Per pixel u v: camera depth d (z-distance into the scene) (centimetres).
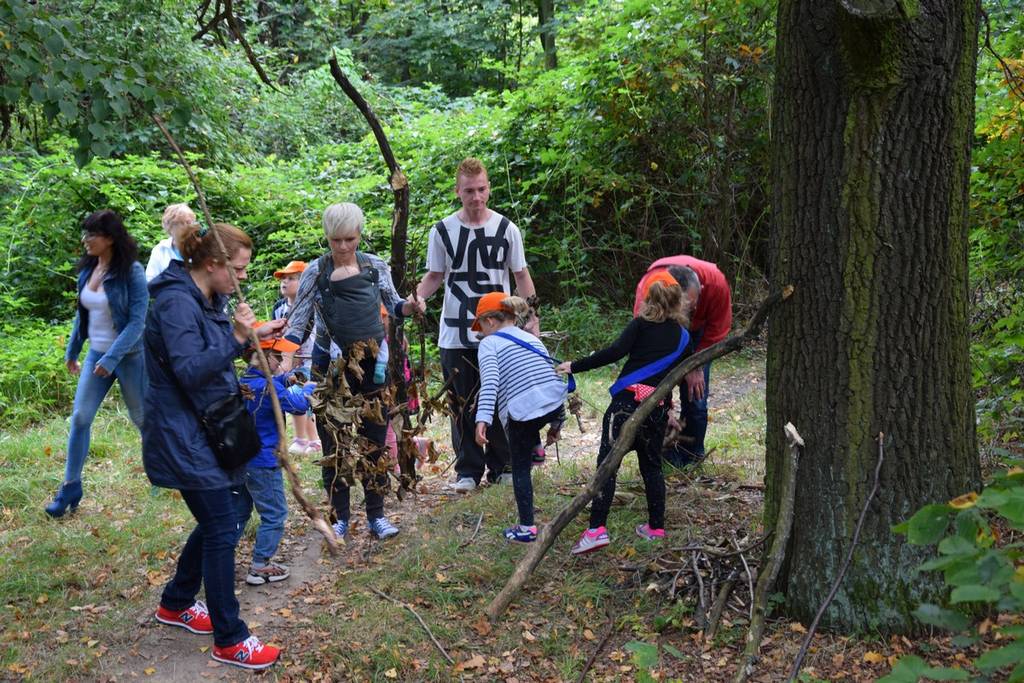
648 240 1136
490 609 383
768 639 349
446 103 1689
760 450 621
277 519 434
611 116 1043
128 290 502
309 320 477
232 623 356
